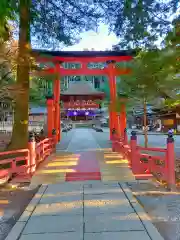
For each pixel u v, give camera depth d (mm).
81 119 58469
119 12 8305
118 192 5879
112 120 14836
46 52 13008
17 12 8031
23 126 9211
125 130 11539
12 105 10523
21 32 8734
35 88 17656
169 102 12141
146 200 5406
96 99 23703
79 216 4438
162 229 3977
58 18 9188
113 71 14984
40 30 9656
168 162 6379
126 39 8578
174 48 8109
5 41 7070
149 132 32469
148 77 10672
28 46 8445
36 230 3900
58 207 4914
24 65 8328
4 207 5102
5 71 7875
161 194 5824
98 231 3826
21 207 5098
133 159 7848
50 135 13578
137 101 13406
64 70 15812
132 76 11875
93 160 9703
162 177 6949
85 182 6859
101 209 4766
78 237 3637
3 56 6855
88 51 14531
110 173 7543
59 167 8438
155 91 11352
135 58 11875
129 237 3619
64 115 55906
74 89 23562
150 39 8430
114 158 10062
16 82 8617
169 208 4914
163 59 8648
